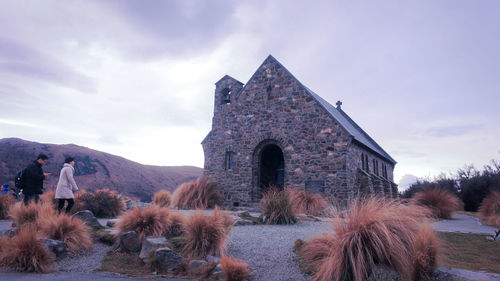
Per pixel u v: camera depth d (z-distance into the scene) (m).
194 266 5.90
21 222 8.32
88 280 5.30
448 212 13.86
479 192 24.22
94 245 7.50
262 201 11.30
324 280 4.86
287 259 6.19
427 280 4.73
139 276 5.68
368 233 4.99
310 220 11.15
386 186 21.89
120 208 12.78
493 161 26.72
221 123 21.03
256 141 19.45
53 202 11.52
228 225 7.54
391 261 4.84
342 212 6.18
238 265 5.36
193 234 6.76
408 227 5.32
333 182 16.78
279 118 18.97
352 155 17.88
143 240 7.12
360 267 4.68
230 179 19.83
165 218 7.78
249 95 20.33
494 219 11.66
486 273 5.01
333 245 5.27
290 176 18.00
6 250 6.15
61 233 6.94
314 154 17.58
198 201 16.03
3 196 11.84
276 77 19.61
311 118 18.03
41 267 5.86
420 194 14.66
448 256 6.21
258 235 8.11
